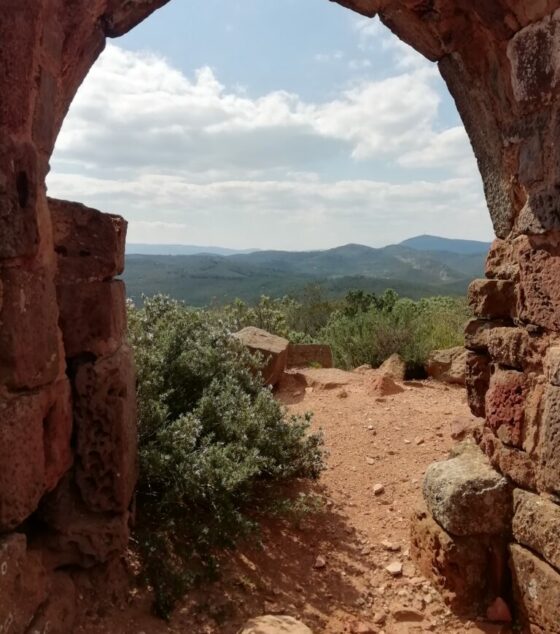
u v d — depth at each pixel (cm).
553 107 241
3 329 200
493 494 283
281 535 341
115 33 276
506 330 287
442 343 856
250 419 376
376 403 588
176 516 321
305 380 670
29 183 206
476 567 288
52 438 238
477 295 309
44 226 231
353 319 975
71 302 255
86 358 260
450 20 281
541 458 259
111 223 262
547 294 255
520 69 255
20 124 202
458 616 286
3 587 193
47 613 222
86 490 262
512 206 288
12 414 202
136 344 433
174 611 266
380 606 292
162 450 332
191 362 421
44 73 218
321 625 274
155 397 381
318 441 412
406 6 286
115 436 264
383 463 450
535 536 260
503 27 259
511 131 272
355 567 321
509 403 281
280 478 393
